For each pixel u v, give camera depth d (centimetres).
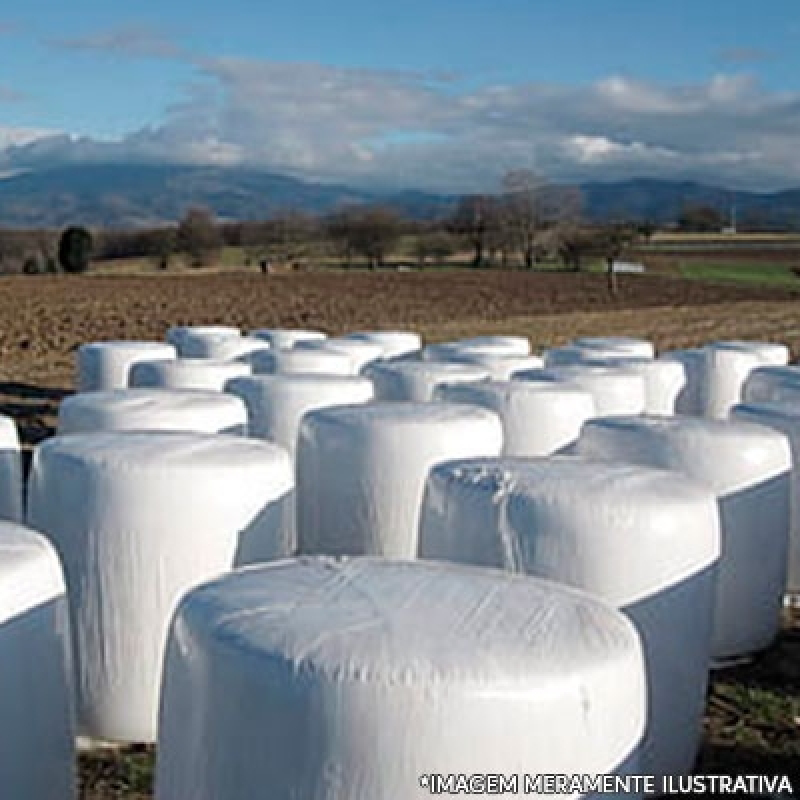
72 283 4241
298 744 277
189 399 643
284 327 2855
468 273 5416
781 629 636
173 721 312
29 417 1352
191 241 6353
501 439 619
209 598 317
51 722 371
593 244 5816
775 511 586
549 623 309
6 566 358
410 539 571
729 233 9006
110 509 452
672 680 443
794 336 2677
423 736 271
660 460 578
